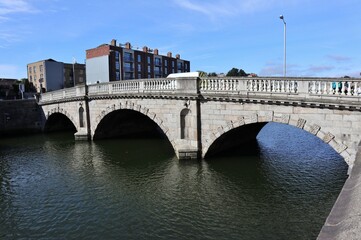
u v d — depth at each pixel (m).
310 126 14.12
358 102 12.30
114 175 17.53
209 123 18.30
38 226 11.73
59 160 21.41
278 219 11.62
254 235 10.55
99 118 27.06
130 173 17.75
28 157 22.69
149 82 21.58
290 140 26.62
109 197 14.32
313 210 12.23
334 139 13.43
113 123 29.33
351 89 12.77
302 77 14.05
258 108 15.97
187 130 19.52
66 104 31.39
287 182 15.35
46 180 17.11
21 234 11.16
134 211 12.72
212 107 17.98
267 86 15.41
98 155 22.45
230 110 17.19
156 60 76.88
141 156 21.64
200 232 10.86
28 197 14.64
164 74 79.75
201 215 12.16
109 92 25.39
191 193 14.37
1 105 35.47
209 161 18.78
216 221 11.63
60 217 12.42
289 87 14.59
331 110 13.39
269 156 20.20
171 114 20.27
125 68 67.75
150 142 27.23
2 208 13.45
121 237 10.72
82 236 10.88
